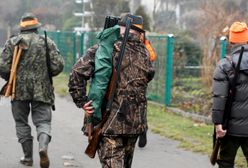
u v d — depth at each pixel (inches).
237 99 508.7
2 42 3388.3
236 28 514.6
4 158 700.7
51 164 680.4
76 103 466.0
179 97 1213.7
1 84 1616.6
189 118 1078.4
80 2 2918.3
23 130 657.0
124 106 455.2
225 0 1552.7
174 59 1261.1
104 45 458.3
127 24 462.9
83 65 460.4
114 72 456.8
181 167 682.8
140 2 2255.2
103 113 458.3
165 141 842.2
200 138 861.8
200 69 1264.8
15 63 639.8
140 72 461.7
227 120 511.8
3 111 1099.3
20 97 642.2
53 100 658.8
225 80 508.4
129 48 462.3
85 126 468.4
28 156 662.5
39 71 644.1
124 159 469.4
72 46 1904.5
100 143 462.3
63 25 3348.9
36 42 643.5
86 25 2476.6
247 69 506.0
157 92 1221.1
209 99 1147.3
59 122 991.0
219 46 1179.9
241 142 521.7
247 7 1610.5
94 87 455.2
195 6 2409.0
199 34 1462.8
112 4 2018.9
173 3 2450.8
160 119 1043.3
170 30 1889.8
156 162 706.8
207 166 687.7
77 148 774.5
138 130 460.4
